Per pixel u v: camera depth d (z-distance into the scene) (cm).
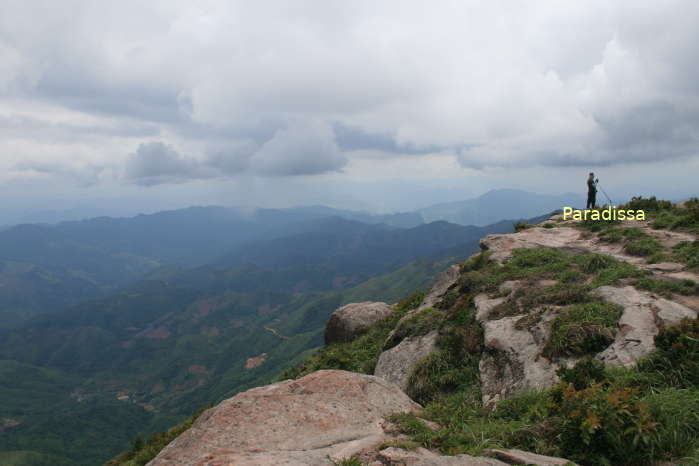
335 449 520
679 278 1148
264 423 581
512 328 1048
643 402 567
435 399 1011
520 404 725
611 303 990
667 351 712
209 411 639
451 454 504
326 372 760
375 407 659
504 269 1485
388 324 2162
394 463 465
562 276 1273
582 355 848
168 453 543
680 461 476
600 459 497
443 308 1478
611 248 1689
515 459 454
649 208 2345
